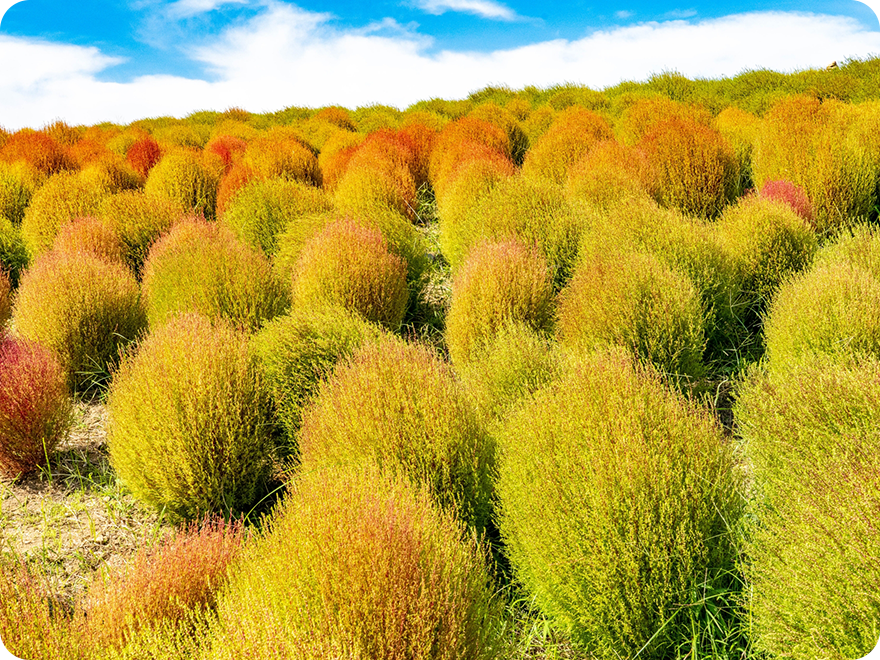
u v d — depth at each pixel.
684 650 2.15
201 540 2.37
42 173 8.96
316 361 3.54
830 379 2.71
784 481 2.38
